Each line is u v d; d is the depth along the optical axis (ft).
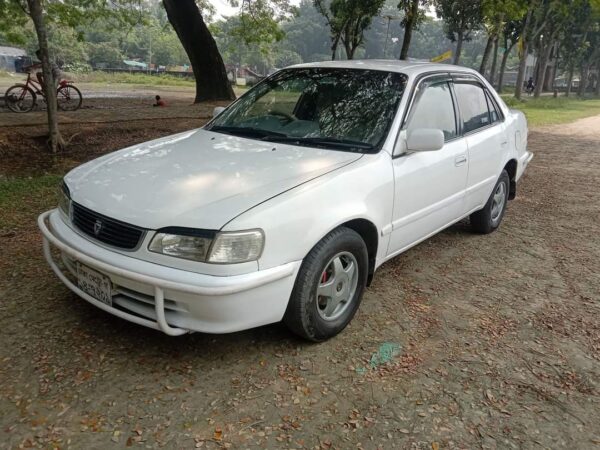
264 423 8.32
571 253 16.58
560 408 9.08
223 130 13.30
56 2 42.91
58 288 12.26
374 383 9.46
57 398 8.61
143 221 8.89
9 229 16.01
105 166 11.12
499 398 9.25
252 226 8.70
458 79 15.08
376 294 13.00
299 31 350.84
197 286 8.38
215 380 9.30
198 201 9.13
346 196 10.23
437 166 13.02
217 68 56.39
